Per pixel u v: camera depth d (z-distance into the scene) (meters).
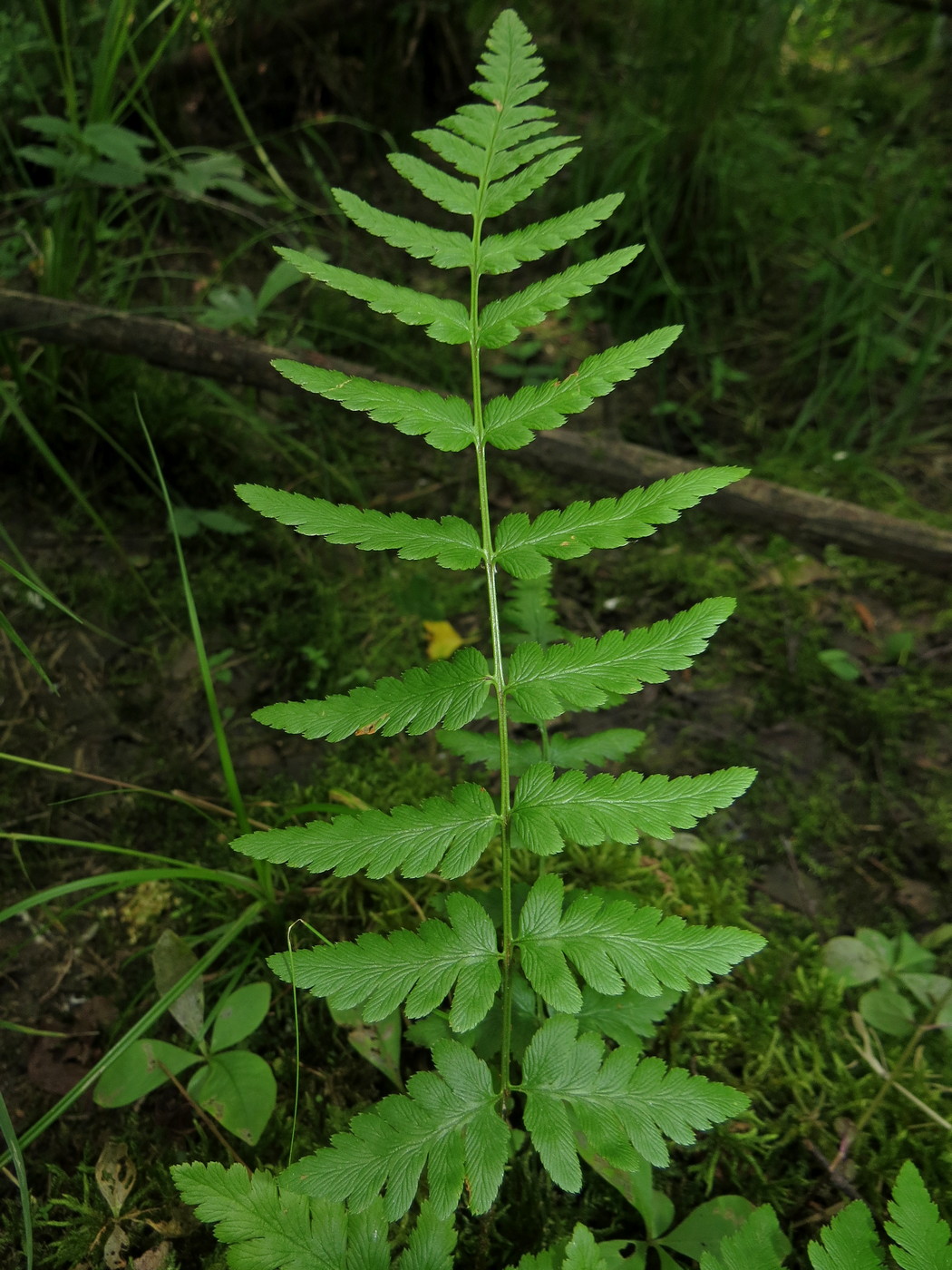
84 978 1.92
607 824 1.19
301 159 4.07
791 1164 1.70
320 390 1.32
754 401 3.50
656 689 2.64
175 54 3.77
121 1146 1.64
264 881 1.90
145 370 3.09
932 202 4.04
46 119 2.77
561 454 2.71
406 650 2.63
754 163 3.98
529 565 1.27
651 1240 1.45
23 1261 1.54
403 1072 1.78
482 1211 1.09
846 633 2.82
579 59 4.57
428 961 1.17
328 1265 1.06
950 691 2.65
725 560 3.01
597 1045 1.18
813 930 2.10
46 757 2.27
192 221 3.73
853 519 2.61
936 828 2.33
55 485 2.81
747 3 4.05
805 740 2.52
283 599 2.75
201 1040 1.66
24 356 2.96
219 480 2.90
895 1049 1.88
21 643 1.55
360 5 3.89
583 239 3.73
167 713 2.41
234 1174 1.08
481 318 1.37
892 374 3.66
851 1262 1.08
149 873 1.71
